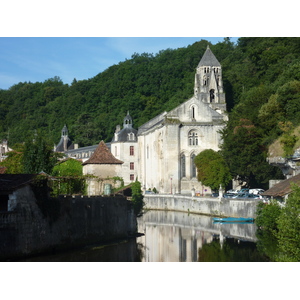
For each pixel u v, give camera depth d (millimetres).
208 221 78688
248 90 135125
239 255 47875
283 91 92312
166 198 102062
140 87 195750
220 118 111312
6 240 39469
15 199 40875
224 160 99188
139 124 174750
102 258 44875
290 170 77625
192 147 109938
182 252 50406
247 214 73625
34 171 69000
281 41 135000
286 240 37219
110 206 56031
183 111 111000
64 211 47438
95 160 70812
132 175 139000
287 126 85250
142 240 58188
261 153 89812
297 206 37781
